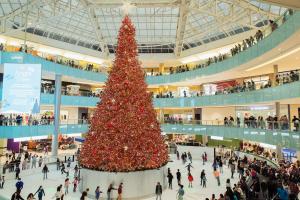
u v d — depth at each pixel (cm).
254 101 3069
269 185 1630
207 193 2238
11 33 3547
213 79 4181
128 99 2211
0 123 2836
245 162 2831
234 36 3791
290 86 2367
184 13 3625
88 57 4712
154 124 2327
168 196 2156
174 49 4781
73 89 4209
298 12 1842
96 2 3538
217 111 4466
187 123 4241
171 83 4572
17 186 1984
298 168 2012
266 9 3228
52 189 2319
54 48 4169
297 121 2155
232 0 3062
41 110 4356
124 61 2288
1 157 3381
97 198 1980
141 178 2130
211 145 4466
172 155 4225
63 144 4631
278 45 2248
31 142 4447
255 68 3244
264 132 2683
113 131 2133
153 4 3472
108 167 2092
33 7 3409
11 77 2458
